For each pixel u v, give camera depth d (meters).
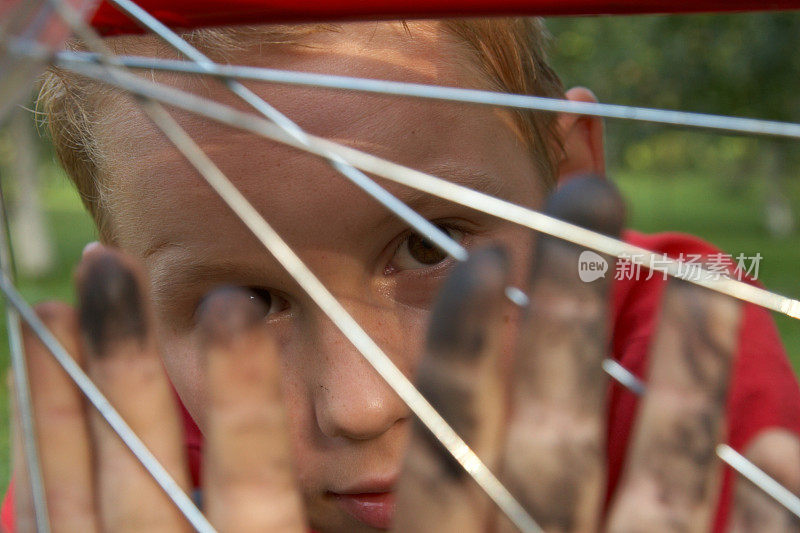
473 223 0.68
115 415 0.38
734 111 6.56
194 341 0.71
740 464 0.37
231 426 0.37
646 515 0.35
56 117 0.88
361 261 0.64
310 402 0.67
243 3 0.49
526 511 0.34
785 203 8.88
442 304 0.34
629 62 6.89
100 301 0.39
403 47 0.65
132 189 0.67
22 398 0.39
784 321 3.36
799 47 6.30
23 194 7.01
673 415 0.36
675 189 13.04
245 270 0.65
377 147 0.63
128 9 0.42
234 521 0.37
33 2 0.34
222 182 0.35
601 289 0.35
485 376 0.34
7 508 0.90
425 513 0.35
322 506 0.71
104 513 0.40
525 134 0.76
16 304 0.39
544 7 0.49
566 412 0.35
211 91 0.62
